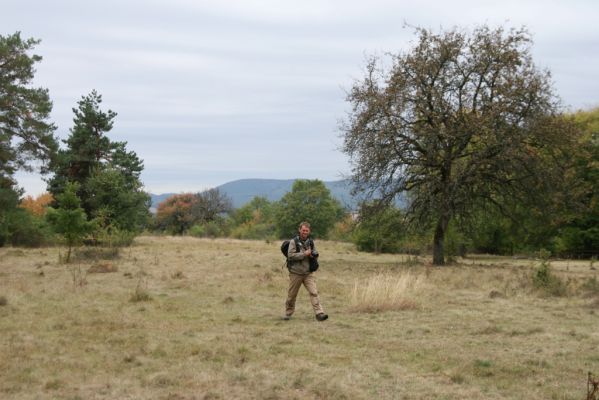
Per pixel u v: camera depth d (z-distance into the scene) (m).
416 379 6.49
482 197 27.92
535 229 42.81
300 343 8.47
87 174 47.69
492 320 10.64
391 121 25.45
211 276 18.98
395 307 11.98
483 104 25.09
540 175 25.19
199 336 8.91
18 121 36.44
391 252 42.31
